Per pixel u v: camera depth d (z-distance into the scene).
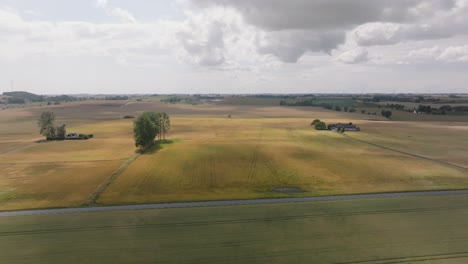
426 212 49.00
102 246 38.25
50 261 35.09
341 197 56.50
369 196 56.91
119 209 50.16
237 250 37.38
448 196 56.75
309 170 74.62
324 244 38.91
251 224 44.56
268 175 70.56
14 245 38.56
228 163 79.31
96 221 45.47
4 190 59.00
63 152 91.38
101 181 64.56
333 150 97.50
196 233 41.72
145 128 93.50
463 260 35.41
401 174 71.56
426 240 39.94
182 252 36.91
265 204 52.69
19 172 70.81
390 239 40.22
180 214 48.22
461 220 46.00
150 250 37.34
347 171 74.00
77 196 56.00
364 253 36.84
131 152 90.62
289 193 58.91
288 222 45.34
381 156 89.69
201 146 99.00
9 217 46.78
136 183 63.66
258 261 35.09
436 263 34.81
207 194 58.09
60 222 45.06
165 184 63.56
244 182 65.62
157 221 45.53
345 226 43.97
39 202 53.09
